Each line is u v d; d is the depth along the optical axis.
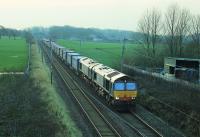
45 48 169.88
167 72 71.31
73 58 86.19
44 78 68.31
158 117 43.41
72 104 49.16
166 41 93.88
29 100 44.97
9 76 65.19
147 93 53.00
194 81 58.38
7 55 120.25
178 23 91.62
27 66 84.94
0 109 39.84
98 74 55.75
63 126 35.78
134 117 43.09
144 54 96.88
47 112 40.28
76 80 73.12
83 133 35.38
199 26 90.50
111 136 34.53
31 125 34.47
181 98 46.06
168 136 35.22
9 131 32.31
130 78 45.75
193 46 89.44
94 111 45.09
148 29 98.06
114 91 45.47
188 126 37.69
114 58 112.06
